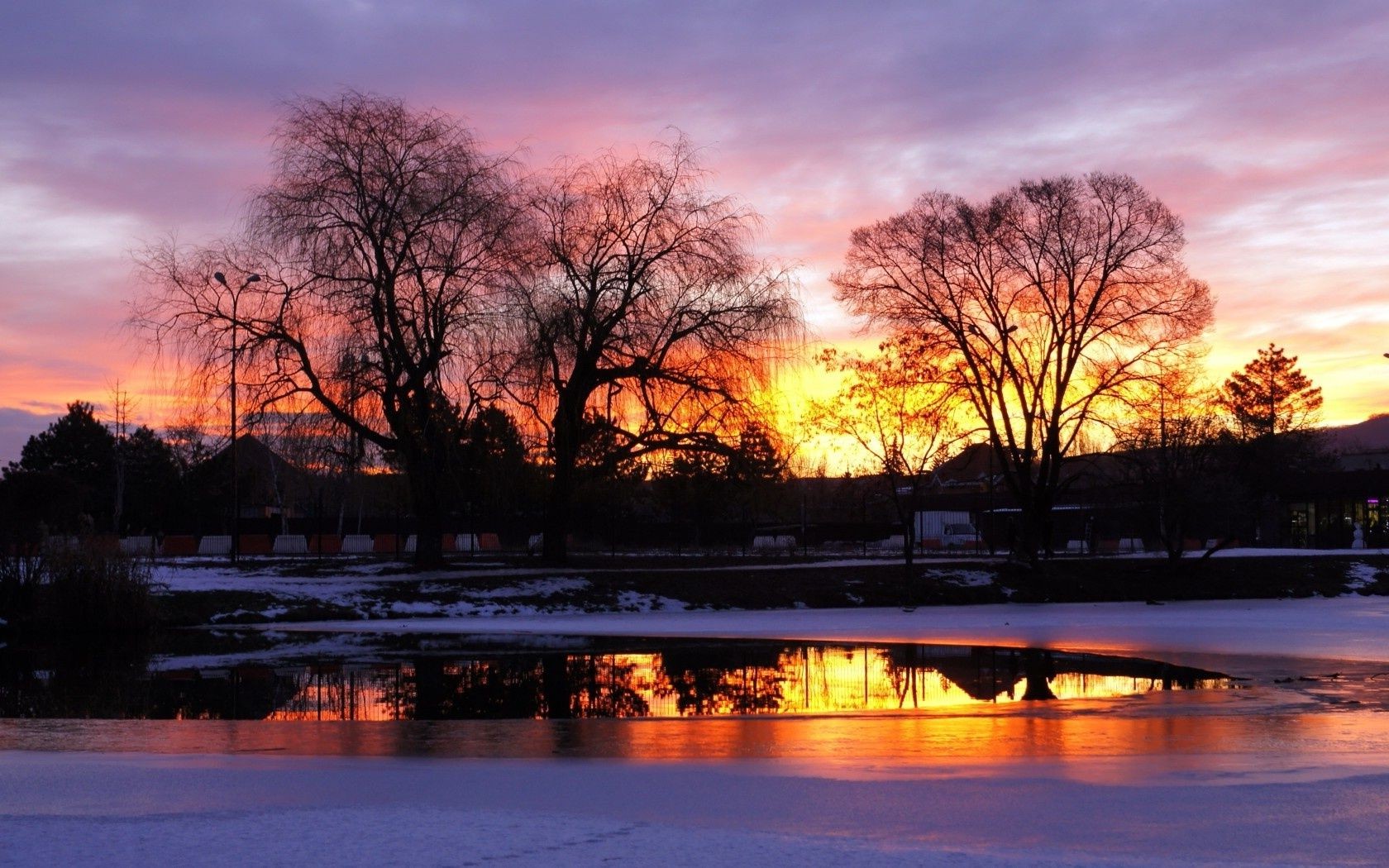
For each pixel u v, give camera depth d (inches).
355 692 729.0
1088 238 1702.8
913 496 1772.9
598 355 1441.9
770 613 1336.1
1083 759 426.3
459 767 409.4
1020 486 1809.8
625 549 2369.6
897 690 728.3
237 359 1304.1
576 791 353.7
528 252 1390.3
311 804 331.9
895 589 1540.4
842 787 357.4
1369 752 444.5
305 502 2728.8
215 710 660.1
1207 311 1706.4
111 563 1066.7
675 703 684.1
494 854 263.3
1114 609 1423.5
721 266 1464.1
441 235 1346.0
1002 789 351.9
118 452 2637.8
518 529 2379.4
